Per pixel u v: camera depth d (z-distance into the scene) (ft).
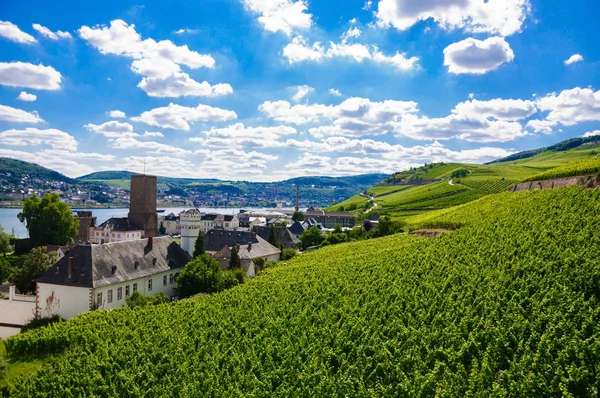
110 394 111.86
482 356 96.53
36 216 368.48
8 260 304.30
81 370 124.77
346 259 236.63
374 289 161.17
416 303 133.80
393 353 106.52
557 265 132.36
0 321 201.16
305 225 576.20
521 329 99.96
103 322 162.61
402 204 636.48
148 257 237.45
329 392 93.20
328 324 132.98
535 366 85.25
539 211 199.11
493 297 123.75
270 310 155.43
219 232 353.72
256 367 110.42
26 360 150.00
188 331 146.00
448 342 104.47
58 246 331.57
